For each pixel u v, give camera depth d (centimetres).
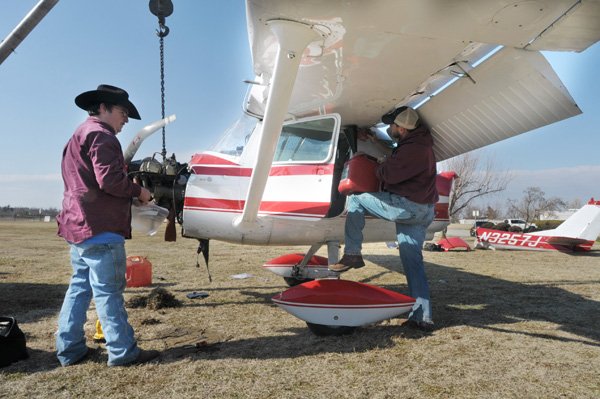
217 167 393
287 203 377
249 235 391
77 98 243
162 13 355
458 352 264
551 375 225
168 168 381
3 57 256
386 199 312
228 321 343
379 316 301
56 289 495
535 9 215
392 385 210
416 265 325
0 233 1988
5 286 516
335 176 420
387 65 296
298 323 337
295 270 507
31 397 193
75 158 233
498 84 332
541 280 602
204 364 239
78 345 241
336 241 416
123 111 253
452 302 434
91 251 232
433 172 320
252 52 280
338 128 380
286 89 259
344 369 232
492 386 209
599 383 214
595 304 425
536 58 289
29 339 289
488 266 795
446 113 404
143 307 397
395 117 316
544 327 328
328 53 275
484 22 230
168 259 866
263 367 235
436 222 456
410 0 205
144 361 242
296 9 214
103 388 204
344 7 211
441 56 281
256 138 401
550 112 330
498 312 384
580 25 235
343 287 307
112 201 236
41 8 249
